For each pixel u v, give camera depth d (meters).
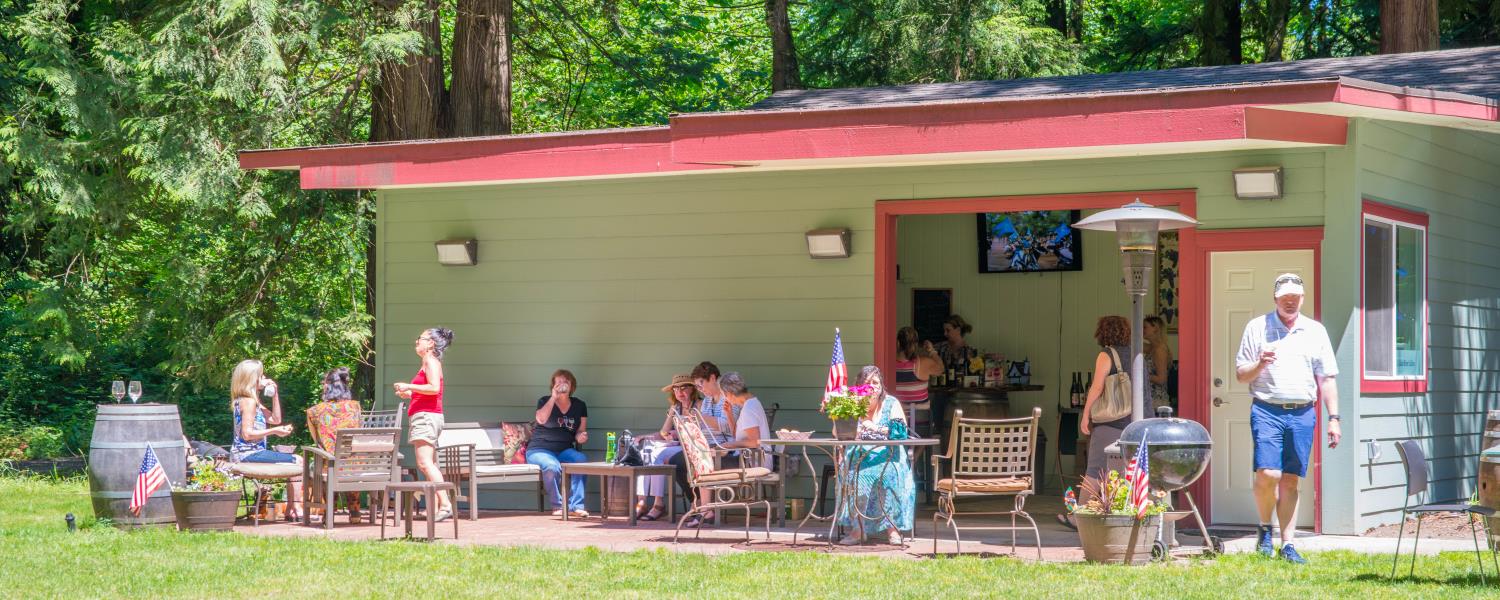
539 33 18.66
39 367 20.83
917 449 11.22
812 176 10.64
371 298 17.05
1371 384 9.01
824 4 20.50
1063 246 13.34
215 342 15.38
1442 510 6.94
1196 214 9.36
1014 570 7.33
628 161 10.07
